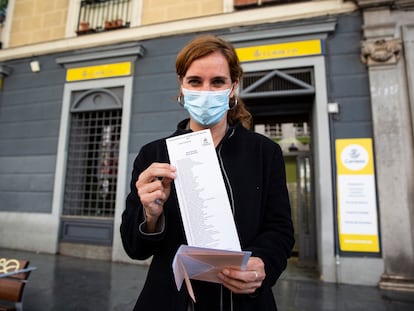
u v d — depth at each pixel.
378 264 4.37
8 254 5.80
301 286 4.32
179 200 1.02
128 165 5.78
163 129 5.75
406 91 4.62
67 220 6.08
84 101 6.42
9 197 6.57
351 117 4.80
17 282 2.50
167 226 1.16
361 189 4.56
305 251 5.61
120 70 6.15
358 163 4.63
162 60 5.98
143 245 1.07
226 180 1.17
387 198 4.43
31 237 6.19
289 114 6.05
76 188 6.31
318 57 5.06
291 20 5.27
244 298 1.05
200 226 0.99
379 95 4.68
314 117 5.27
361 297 3.84
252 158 1.24
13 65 7.16
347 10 5.05
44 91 6.76
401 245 4.30
